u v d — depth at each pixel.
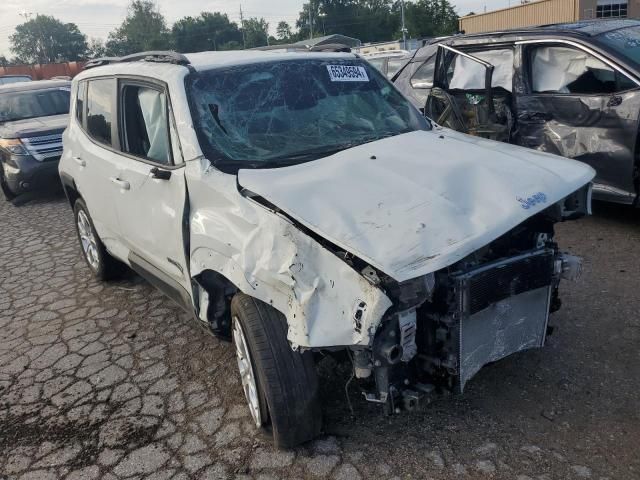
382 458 2.92
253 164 3.29
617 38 5.57
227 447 3.15
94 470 3.10
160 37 83.19
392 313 2.51
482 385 3.41
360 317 2.44
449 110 5.29
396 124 3.99
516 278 2.79
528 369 3.52
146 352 4.28
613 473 2.69
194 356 4.14
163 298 5.19
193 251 3.23
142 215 3.94
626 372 3.40
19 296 5.65
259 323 2.84
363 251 2.49
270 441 3.10
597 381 3.35
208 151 3.35
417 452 2.94
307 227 2.65
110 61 4.91
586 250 5.19
